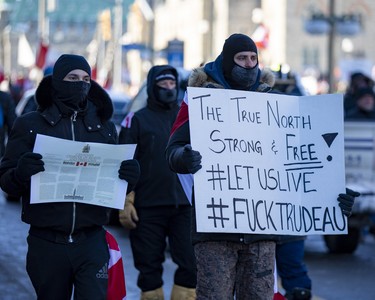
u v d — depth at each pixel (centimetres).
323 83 4000
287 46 6888
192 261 729
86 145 530
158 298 748
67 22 11419
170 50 2005
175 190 737
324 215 531
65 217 534
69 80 541
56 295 541
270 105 532
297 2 6912
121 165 539
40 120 547
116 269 553
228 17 7294
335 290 938
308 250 1221
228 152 521
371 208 1123
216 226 513
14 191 538
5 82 3866
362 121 1178
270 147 529
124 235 1289
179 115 538
